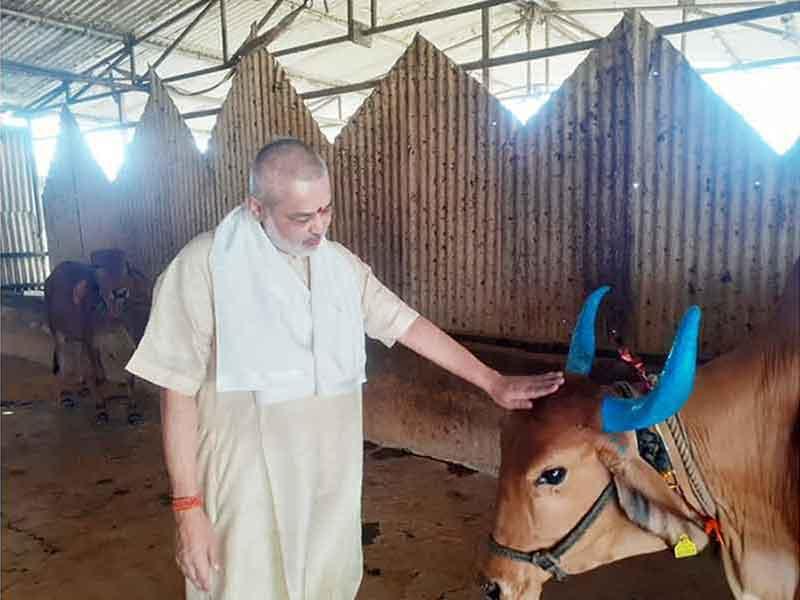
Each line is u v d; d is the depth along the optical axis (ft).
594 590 9.80
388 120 15.10
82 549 11.55
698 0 24.09
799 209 10.48
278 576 6.36
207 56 26.55
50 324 20.26
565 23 26.27
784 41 26.40
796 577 5.90
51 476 14.79
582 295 12.83
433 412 14.65
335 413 6.43
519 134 13.20
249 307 5.86
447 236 14.56
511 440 5.75
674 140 11.43
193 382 5.91
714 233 11.28
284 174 5.42
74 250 24.90
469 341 14.19
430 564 10.66
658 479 5.44
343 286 6.24
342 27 25.53
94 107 32.86
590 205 12.49
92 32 23.35
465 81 13.82
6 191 30.94
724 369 6.08
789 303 5.86
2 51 24.58
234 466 6.14
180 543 6.04
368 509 12.56
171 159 20.76
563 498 5.53
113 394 20.99
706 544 5.99
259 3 22.71
